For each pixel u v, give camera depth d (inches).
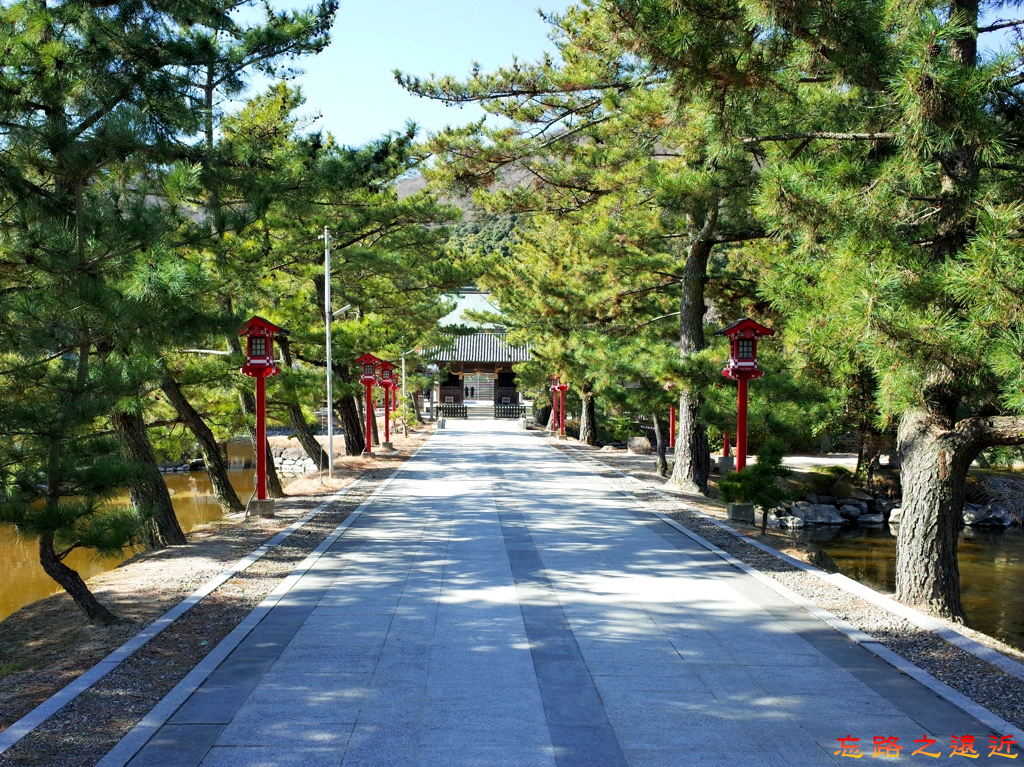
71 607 340.2
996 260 224.5
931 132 263.7
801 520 911.0
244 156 459.5
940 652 272.2
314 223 738.2
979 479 972.6
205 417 647.8
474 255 1065.5
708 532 501.0
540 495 681.6
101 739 202.1
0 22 350.3
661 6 286.8
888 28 284.2
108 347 378.3
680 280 773.9
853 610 323.3
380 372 1245.7
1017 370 216.8
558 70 708.0
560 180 743.1
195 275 299.6
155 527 468.1
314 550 443.5
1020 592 581.0
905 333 250.1
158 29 413.1
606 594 347.6
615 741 203.2
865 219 287.1
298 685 239.9
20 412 268.7
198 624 302.5
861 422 653.9
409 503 631.8
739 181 543.5
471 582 369.1
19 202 321.7
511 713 220.2
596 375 777.6
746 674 251.3
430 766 188.9
